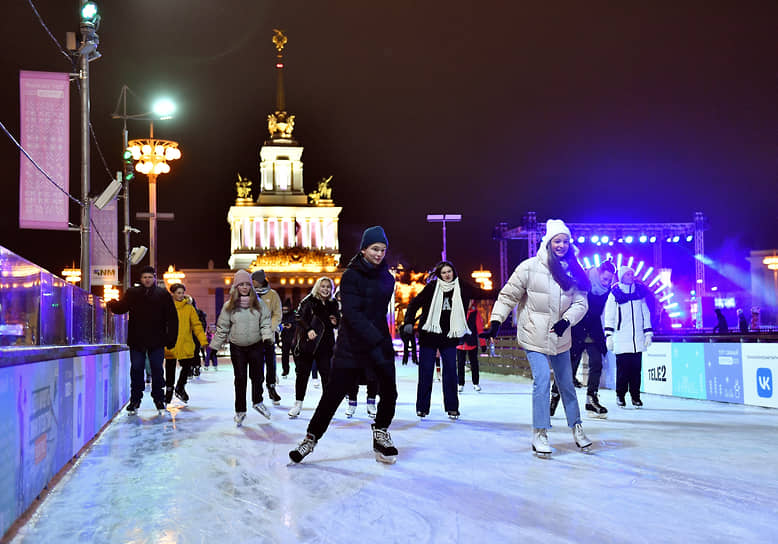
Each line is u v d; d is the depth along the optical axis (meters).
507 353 21.86
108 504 4.56
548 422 6.12
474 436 7.34
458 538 3.67
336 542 3.65
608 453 6.17
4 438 3.86
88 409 7.14
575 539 3.63
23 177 11.15
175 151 24.97
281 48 85.94
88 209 13.25
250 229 81.75
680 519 4.00
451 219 33.97
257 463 5.94
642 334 9.95
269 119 85.62
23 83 11.18
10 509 3.97
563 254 6.16
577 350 9.02
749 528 3.81
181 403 11.79
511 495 4.62
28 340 4.97
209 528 3.96
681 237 38.56
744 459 5.84
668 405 10.30
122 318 11.80
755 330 28.22
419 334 9.20
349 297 5.84
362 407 10.72
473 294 9.31
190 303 11.55
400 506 4.36
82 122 13.15
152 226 24.61
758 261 60.03
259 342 8.93
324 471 5.52
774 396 9.45
